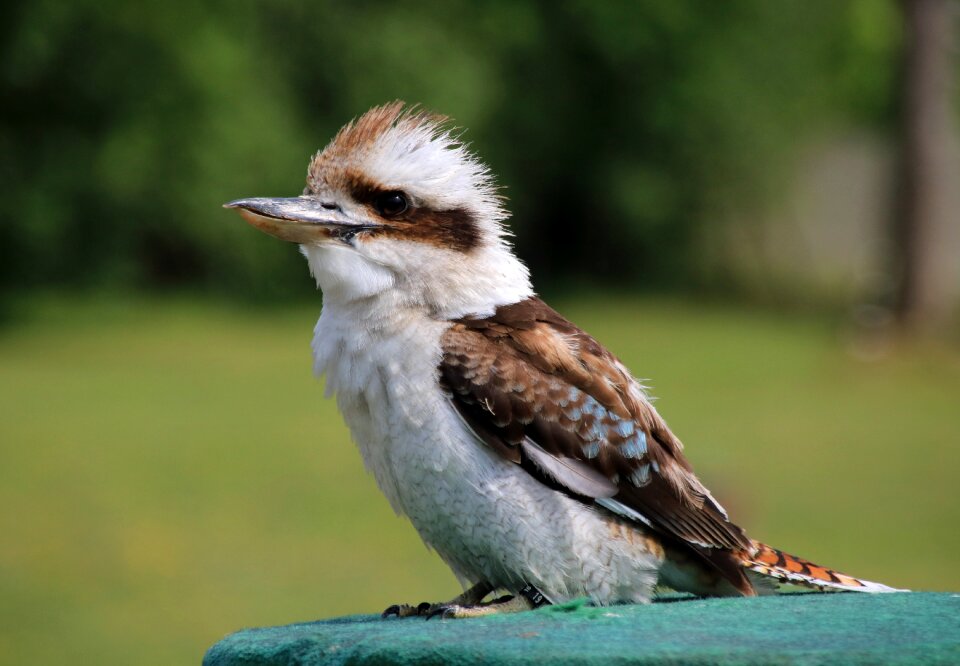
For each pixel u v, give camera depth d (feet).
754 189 119.03
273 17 102.94
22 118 98.07
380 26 104.17
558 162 118.73
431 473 15.71
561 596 15.88
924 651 11.24
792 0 116.57
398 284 16.15
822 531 45.21
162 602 37.81
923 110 92.58
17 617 36.29
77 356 83.61
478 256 16.65
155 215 100.48
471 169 17.20
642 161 118.42
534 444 15.70
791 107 118.62
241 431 63.57
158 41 95.20
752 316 108.27
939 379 80.74
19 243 99.76
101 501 50.03
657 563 16.12
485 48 111.04
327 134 104.63
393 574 40.57
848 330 97.45
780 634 12.26
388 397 15.79
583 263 121.70
